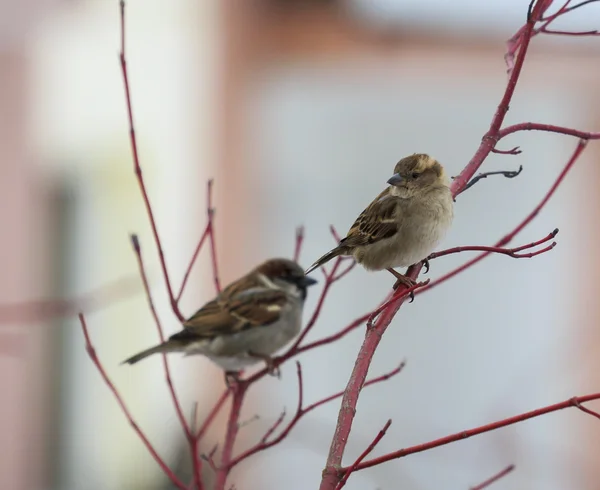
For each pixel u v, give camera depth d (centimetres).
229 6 1291
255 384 1225
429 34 1288
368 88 1288
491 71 1273
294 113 1298
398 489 1115
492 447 1111
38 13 1258
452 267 1259
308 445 1169
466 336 1252
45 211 1258
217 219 1273
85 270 1267
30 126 1248
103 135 1283
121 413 1253
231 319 855
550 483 1107
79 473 1241
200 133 1288
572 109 1253
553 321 1235
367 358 452
